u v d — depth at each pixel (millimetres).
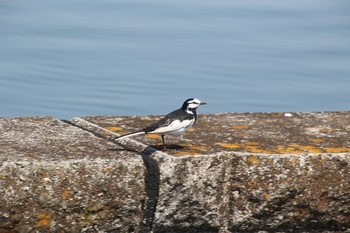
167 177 11625
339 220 12445
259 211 12117
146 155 11797
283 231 12289
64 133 13211
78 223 11234
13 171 10898
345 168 12320
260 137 13703
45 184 11016
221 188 11977
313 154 12211
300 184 12164
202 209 11898
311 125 14859
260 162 12031
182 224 11867
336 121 15273
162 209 11695
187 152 12180
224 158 11945
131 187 11414
